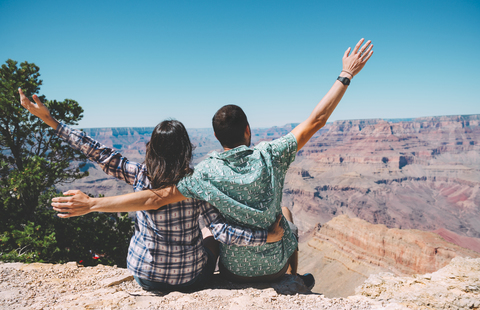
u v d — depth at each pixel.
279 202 2.62
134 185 2.62
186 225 2.56
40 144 13.93
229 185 2.30
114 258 12.91
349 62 2.69
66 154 13.80
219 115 2.43
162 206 2.45
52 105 13.27
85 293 2.89
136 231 2.74
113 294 2.80
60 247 11.93
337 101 2.61
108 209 2.20
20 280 3.24
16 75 13.55
